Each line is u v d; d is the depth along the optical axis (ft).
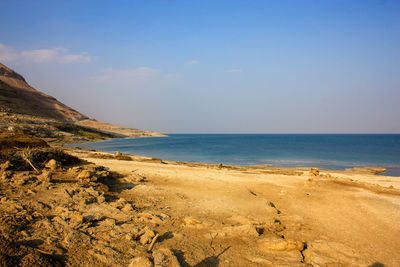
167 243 22.20
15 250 17.37
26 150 46.34
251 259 20.75
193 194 41.98
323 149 237.45
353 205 39.63
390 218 34.09
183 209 33.27
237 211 34.12
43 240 19.83
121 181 44.83
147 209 31.63
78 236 21.18
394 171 114.21
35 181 34.99
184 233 24.97
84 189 34.01
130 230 23.79
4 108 347.36
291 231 28.43
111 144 279.90
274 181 56.85
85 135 353.10
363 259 22.71
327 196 44.65
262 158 154.71
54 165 44.68
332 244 24.90
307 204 40.19
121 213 28.17
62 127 330.95
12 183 33.17
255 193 46.42
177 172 60.08
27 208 25.57
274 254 22.11
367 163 140.77
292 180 58.95
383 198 43.88
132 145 267.18
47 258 17.25
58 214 25.54
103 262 18.11
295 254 22.26
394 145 311.27
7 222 21.50
